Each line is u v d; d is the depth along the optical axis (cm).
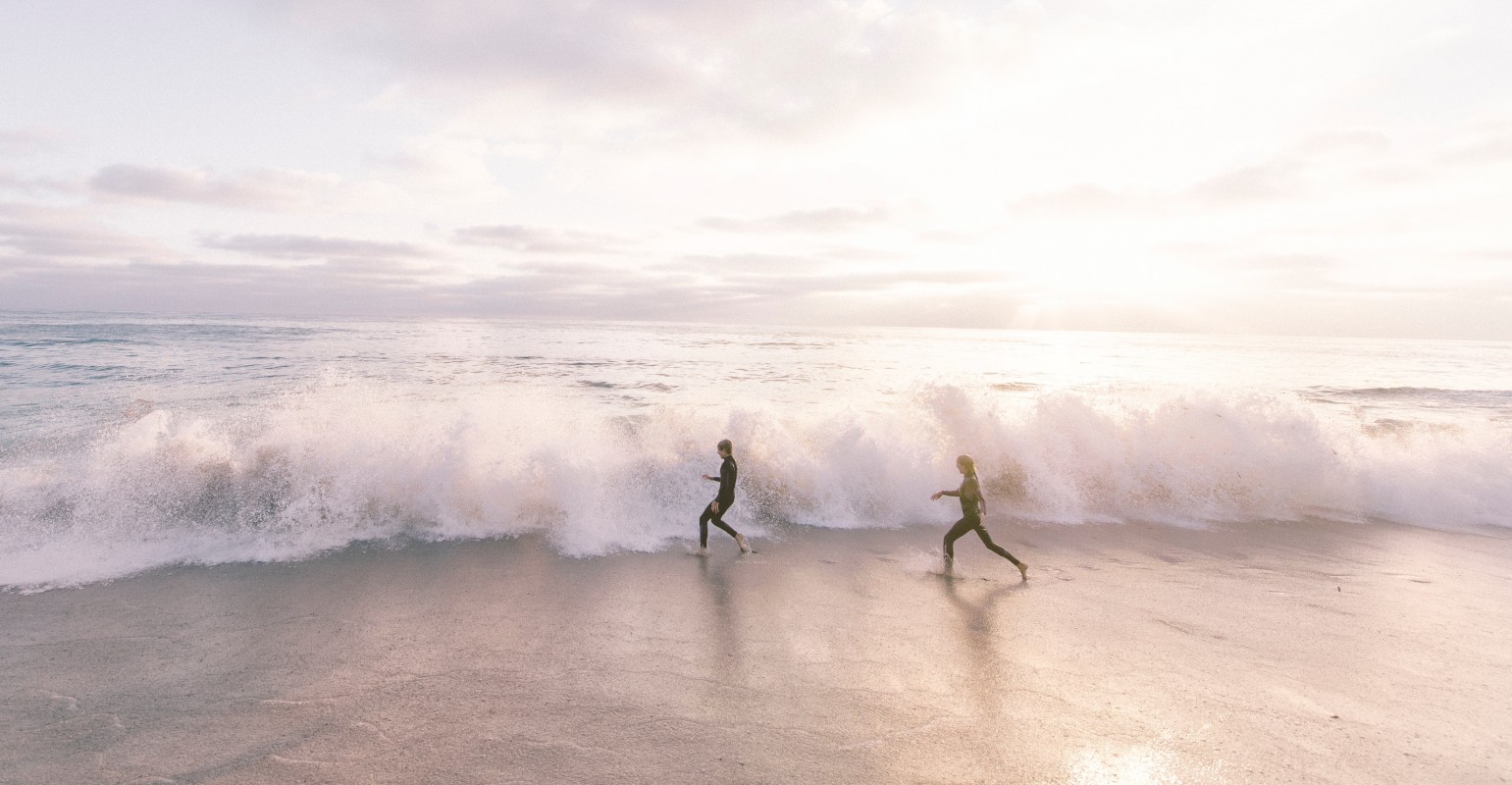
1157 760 376
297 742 380
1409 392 2847
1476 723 431
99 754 367
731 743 386
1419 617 629
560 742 383
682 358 4266
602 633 551
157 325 5666
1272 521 999
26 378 2123
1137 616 615
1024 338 14550
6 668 468
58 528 757
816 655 514
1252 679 488
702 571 728
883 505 995
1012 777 356
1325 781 360
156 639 521
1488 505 1062
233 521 805
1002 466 1070
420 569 703
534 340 6150
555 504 892
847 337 11581
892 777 354
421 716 410
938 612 616
